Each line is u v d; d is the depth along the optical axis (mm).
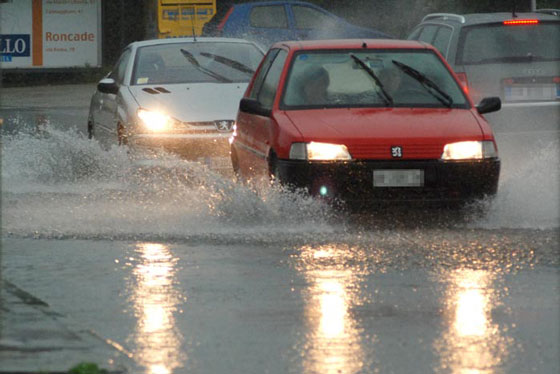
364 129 25844
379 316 17328
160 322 16938
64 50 91562
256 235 24609
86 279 20047
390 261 21703
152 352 15273
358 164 25406
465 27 37062
